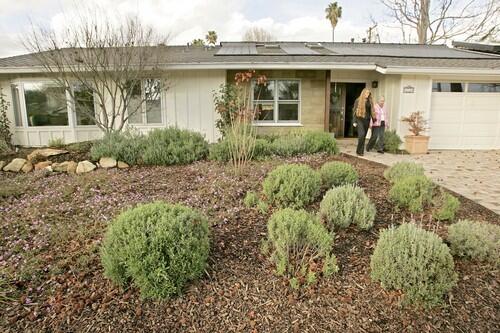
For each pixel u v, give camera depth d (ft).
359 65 31.55
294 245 9.22
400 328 7.28
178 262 8.08
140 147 21.61
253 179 16.21
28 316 7.55
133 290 8.26
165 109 33.53
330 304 7.89
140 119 33.53
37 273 9.06
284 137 25.64
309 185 13.20
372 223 11.17
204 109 33.76
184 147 21.53
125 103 29.60
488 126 33.86
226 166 19.22
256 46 44.37
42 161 21.42
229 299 8.02
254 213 12.46
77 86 31.63
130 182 17.10
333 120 40.86
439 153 30.73
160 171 19.21
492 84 33.24
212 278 8.70
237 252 9.81
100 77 29.09
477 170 23.43
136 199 14.60
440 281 7.77
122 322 7.36
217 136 34.06
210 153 21.54
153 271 7.84
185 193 15.19
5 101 32.45
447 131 33.73
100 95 28.55
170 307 7.79
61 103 32.78
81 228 11.62
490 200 16.30
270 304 7.87
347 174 14.93
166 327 7.25
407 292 7.83
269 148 22.47
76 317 7.49
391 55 36.81
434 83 32.81
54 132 33.17
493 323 7.45
